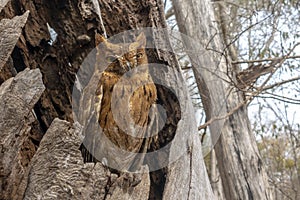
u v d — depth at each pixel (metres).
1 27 3.08
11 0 3.23
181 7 4.58
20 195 3.02
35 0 3.25
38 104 3.21
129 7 3.30
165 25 3.31
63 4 3.24
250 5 5.79
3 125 3.01
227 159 4.29
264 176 4.29
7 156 3.00
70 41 3.24
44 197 3.01
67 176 3.03
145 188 3.13
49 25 3.25
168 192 3.19
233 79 4.21
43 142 3.04
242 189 4.24
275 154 7.09
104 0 3.29
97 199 3.06
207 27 4.46
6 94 3.02
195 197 3.22
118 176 3.13
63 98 3.23
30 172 3.03
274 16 5.20
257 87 4.71
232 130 4.30
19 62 3.23
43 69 3.24
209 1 4.59
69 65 3.24
